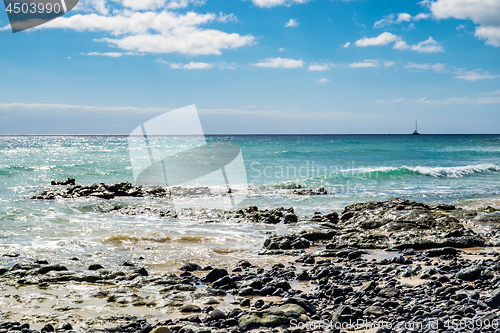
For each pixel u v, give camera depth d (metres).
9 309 6.09
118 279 7.73
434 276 7.90
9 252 9.62
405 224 13.47
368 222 14.09
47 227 12.81
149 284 7.47
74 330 5.25
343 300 6.58
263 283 7.69
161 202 18.56
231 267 8.95
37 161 41.59
